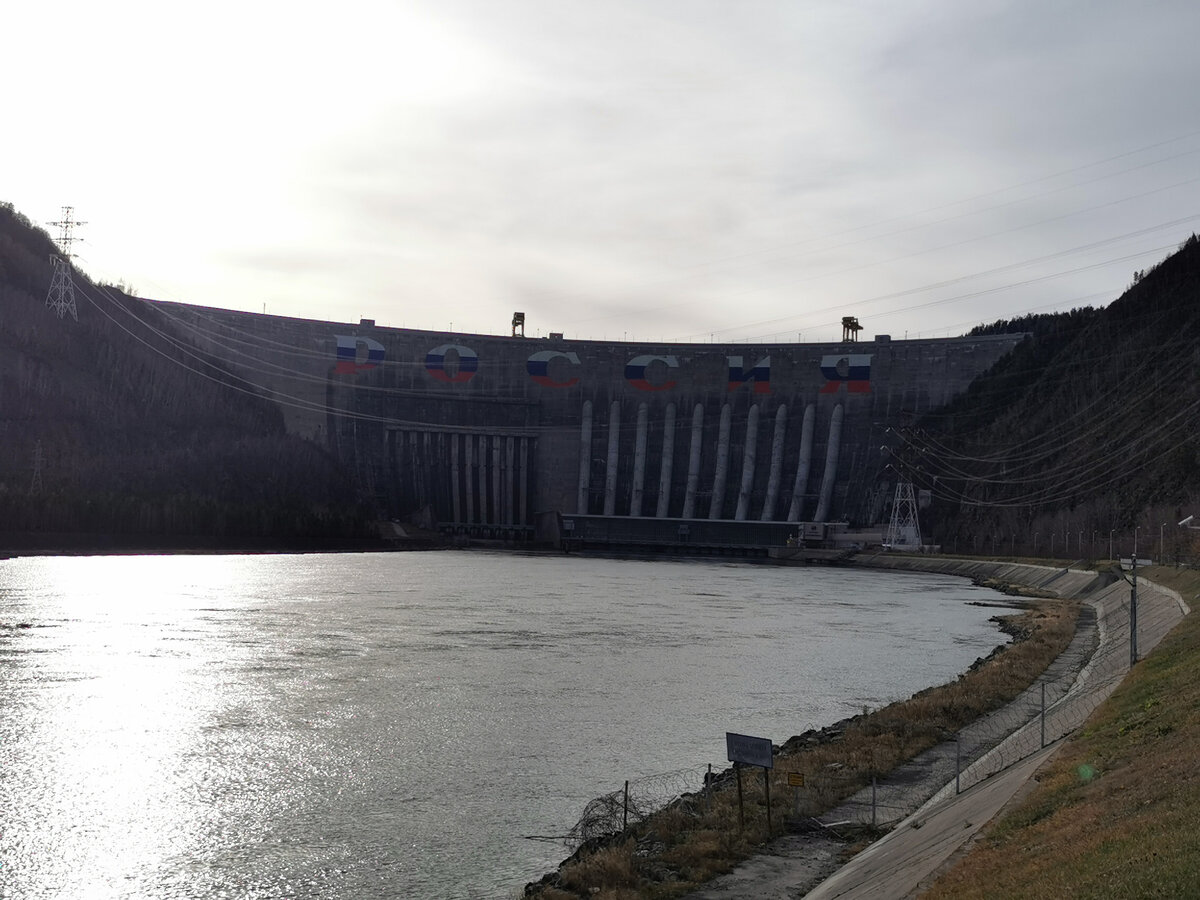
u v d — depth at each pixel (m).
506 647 102.12
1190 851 24.36
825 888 35.75
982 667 86.56
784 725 70.00
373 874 43.56
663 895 36.09
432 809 51.88
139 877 43.41
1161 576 117.88
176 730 66.62
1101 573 152.12
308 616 122.25
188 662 89.75
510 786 55.62
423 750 62.75
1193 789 28.89
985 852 31.77
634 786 55.12
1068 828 30.41
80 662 88.06
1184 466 190.62
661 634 113.75
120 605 127.44
